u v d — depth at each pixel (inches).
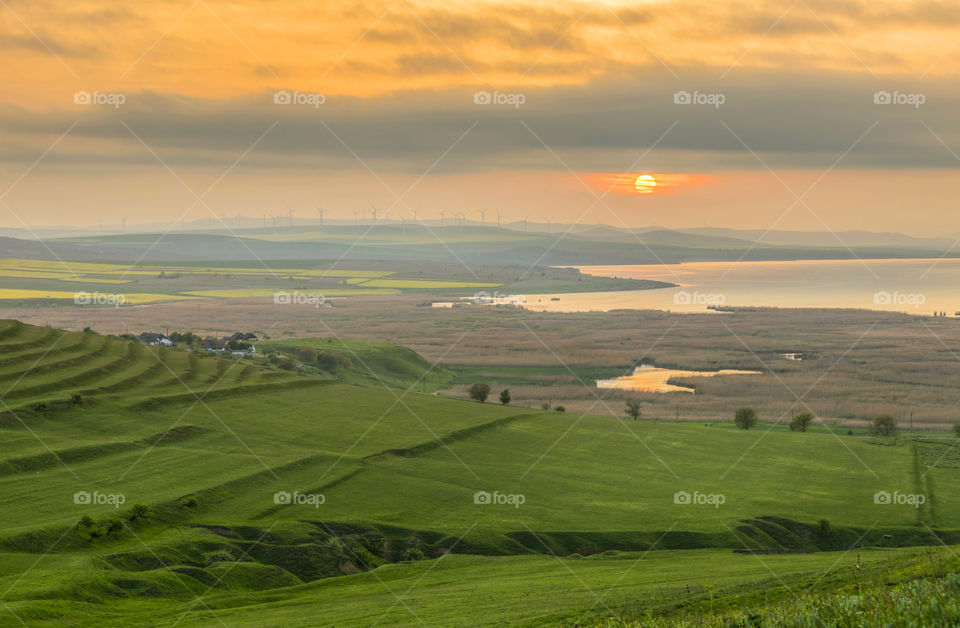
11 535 3371.1
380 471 5275.6
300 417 6633.9
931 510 4869.6
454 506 4662.9
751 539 4254.4
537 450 6161.4
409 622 2433.6
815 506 4931.1
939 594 1137.4
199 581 3144.7
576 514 4630.9
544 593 2785.4
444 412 7258.9
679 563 3481.8
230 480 4630.9
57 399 5989.2
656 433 6875.0
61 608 2642.7
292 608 2797.7
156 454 5152.6
